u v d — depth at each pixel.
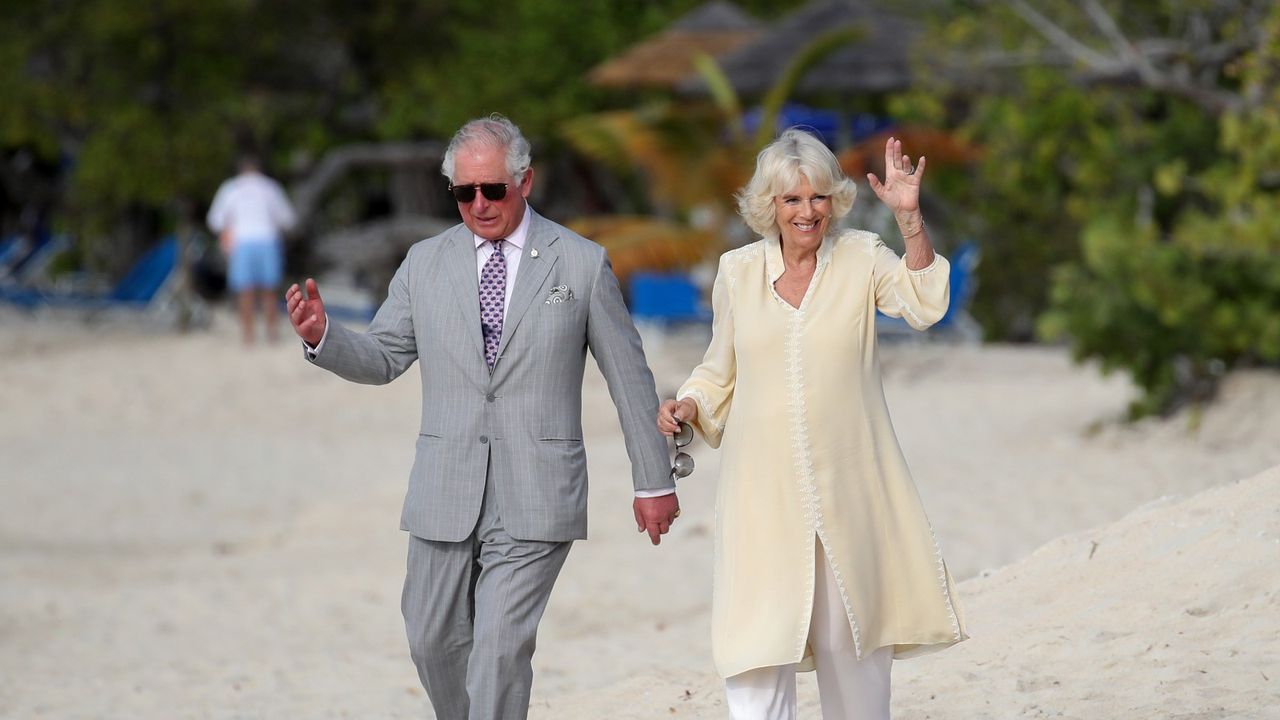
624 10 85.81
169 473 43.81
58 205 84.56
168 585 31.02
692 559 29.80
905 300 13.44
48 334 66.50
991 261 66.44
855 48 61.78
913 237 13.34
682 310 64.25
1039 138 44.00
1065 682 16.25
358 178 99.25
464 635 15.16
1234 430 38.38
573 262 14.91
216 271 88.50
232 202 62.62
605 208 89.75
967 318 67.12
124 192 69.00
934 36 46.81
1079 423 42.72
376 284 82.56
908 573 13.60
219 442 48.34
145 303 70.31
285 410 52.62
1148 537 19.33
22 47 73.06
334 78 88.56
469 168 14.71
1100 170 43.38
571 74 83.56
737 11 76.31
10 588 30.89
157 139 69.19
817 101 81.06
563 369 14.85
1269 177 38.59
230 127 76.75
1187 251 38.50
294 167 92.31
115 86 75.31
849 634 13.50
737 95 64.81
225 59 80.12
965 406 48.59
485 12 87.38
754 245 14.07
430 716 20.55
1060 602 18.62
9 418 52.03
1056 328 40.72
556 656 23.58
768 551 13.41
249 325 62.69
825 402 13.44
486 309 14.94
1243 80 39.38
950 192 63.22
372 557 32.97
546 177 90.50
